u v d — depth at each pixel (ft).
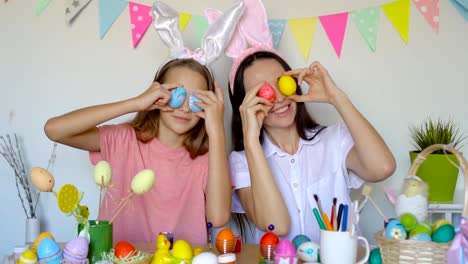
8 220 5.98
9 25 5.99
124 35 6.10
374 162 4.42
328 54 6.26
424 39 6.31
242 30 5.21
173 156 5.02
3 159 5.98
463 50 6.32
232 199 5.25
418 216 3.38
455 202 5.62
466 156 6.30
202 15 6.16
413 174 3.59
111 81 6.09
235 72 5.17
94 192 6.10
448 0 6.34
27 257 3.13
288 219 4.46
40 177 3.47
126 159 4.96
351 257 3.20
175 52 5.02
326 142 5.19
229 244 3.69
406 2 6.15
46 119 6.02
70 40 6.04
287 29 6.22
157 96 4.43
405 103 6.33
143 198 4.92
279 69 4.97
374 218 6.31
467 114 6.32
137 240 4.85
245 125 4.54
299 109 5.23
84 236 3.35
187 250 3.31
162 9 4.99
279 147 5.23
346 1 6.24
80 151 6.08
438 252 2.94
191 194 5.00
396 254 3.04
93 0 6.08
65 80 6.04
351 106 4.48
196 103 4.58
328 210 4.95
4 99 5.98
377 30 6.28
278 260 3.28
